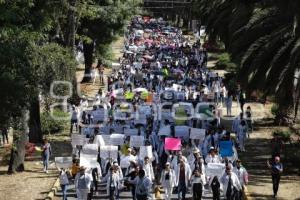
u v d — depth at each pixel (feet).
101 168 115.75
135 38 430.61
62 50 136.56
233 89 208.85
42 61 121.08
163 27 561.02
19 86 94.32
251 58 130.72
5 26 106.52
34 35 112.78
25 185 119.96
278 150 135.54
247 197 109.09
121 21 233.55
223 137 124.67
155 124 142.61
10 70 96.43
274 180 109.29
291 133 163.32
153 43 400.26
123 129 134.21
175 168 106.22
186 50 345.31
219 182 101.96
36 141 155.74
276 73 126.21
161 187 114.42
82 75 274.57
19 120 106.73
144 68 264.72
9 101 93.97
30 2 111.86
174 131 128.77
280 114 175.42
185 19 569.23
